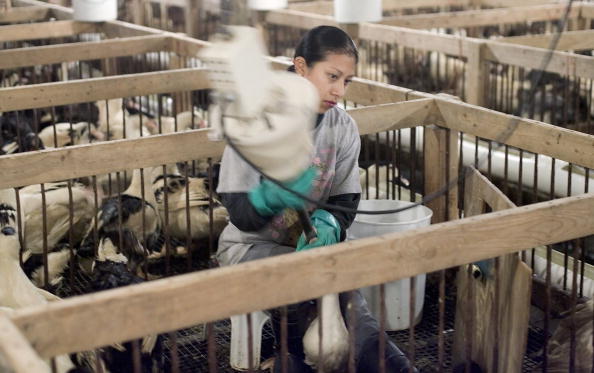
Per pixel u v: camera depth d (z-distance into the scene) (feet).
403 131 16.53
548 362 9.09
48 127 17.93
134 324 6.37
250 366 7.20
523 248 7.96
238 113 6.05
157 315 6.43
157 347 9.82
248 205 8.80
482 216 7.71
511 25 26.71
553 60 16.72
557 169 14.44
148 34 21.02
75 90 14.40
